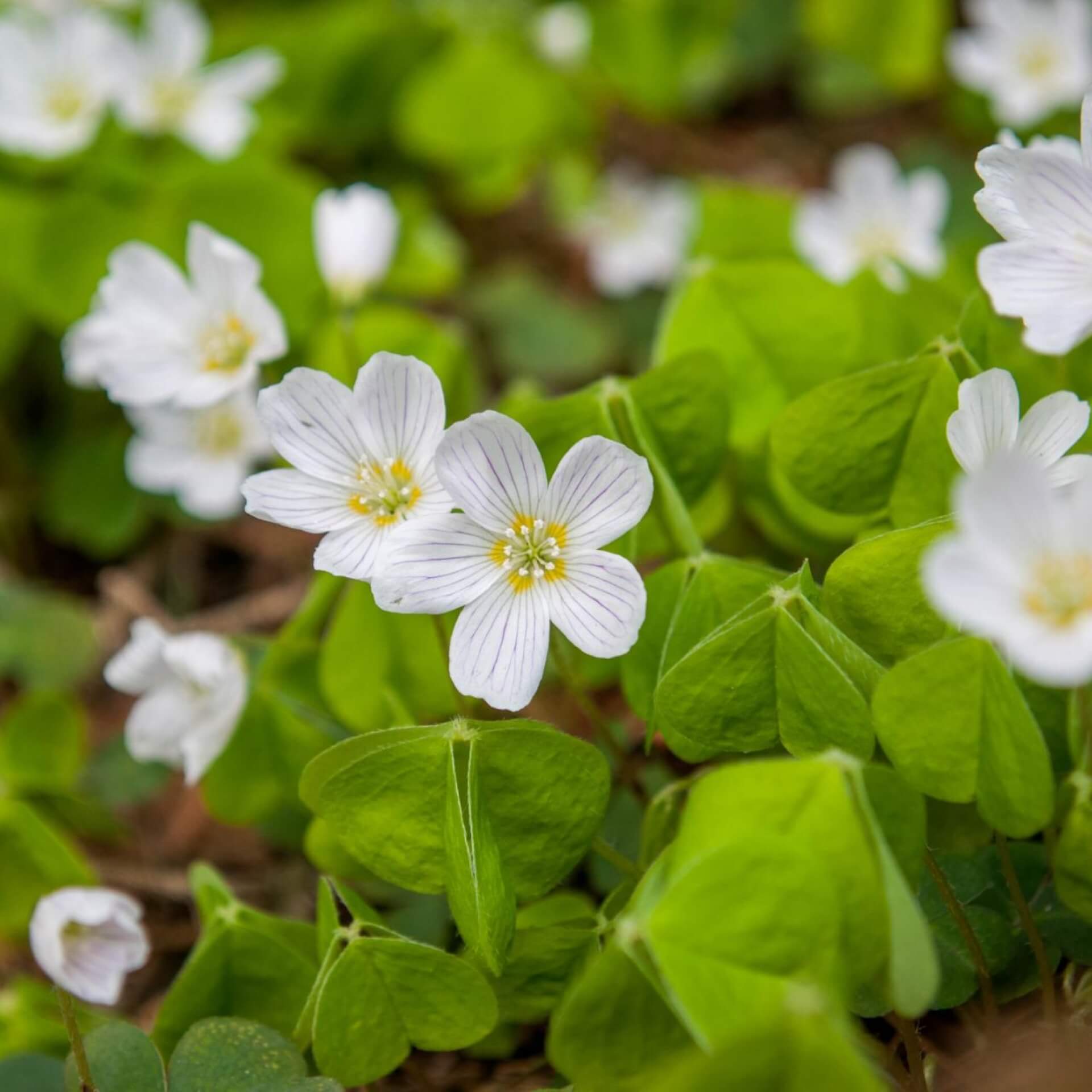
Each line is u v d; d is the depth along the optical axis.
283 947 0.24
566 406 0.25
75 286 0.32
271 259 0.31
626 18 0.41
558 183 0.40
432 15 0.38
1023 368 0.25
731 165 0.42
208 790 0.26
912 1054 0.23
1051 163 0.22
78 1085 0.23
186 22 0.33
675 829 0.24
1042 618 0.20
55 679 0.30
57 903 0.24
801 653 0.22
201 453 0.29
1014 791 0.22
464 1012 0.23
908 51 0.40
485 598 0.23
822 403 0.24
